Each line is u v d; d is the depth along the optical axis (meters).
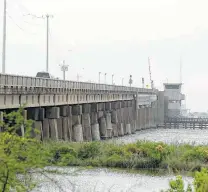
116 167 129.62
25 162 44.34
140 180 110.12
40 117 165.75
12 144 44.22
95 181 104.69
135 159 131.12
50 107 178.12
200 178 65.06
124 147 141.00
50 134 176.88
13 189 48.03
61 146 128.88
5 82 130.62
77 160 125.50
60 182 74.19
